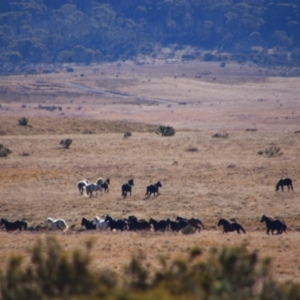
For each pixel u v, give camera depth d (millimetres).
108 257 95625
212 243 109625
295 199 169375
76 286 42875
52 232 130500
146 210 159625
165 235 122000
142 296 38312
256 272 43531
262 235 122938
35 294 42125
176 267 45469
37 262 44188
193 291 41719
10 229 135500
